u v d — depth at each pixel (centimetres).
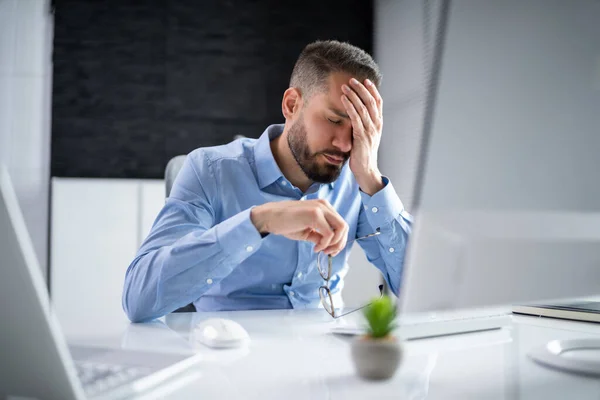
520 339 82
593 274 44
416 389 58
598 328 89
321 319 108
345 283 236
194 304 144
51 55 318
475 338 83
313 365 69
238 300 140
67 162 319
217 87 341
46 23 318
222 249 106
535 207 43
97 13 325
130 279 113
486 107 41
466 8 41
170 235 123
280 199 146
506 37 42
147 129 331
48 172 315
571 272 43
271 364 69
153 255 112
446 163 41
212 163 143
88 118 322
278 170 143
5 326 47
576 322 94
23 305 45
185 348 79
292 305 141
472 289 42
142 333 93
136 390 56
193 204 134
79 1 323
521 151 42
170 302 107
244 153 148
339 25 360
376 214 137
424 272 42
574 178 44
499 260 42
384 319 63
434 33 41
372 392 57
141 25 331
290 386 59
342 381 61
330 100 130
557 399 54
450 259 42
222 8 343
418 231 42
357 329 89
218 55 342
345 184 154
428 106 41
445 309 42
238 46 345
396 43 357
